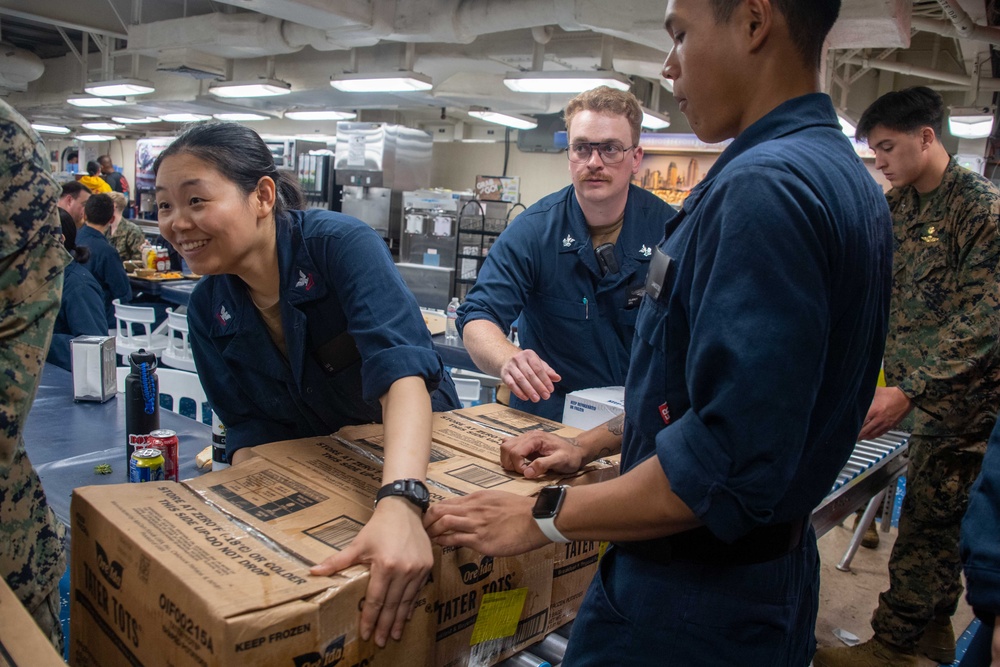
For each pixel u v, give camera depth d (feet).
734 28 2.62
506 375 4.92
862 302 2.52
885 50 21.70
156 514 3.01
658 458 2.51
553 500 2.85
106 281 16.63
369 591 2.68
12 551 3.01
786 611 2.80
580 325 6.25
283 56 27.12
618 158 5.80
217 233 3.59
